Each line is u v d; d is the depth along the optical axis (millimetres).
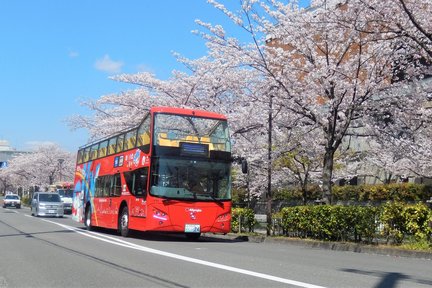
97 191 20938
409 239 13156
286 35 16859
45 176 71562
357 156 23984
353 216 14445
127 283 7883
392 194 23828
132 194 16641
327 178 17234
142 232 19969
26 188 91312
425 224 12812
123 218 17609
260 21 17156
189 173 15531
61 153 70750
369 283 7977
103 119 26609
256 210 32281
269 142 18812
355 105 16625
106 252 12281
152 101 23141
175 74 22516
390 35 15047
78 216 23984
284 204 30875
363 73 17016
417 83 16812
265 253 12875
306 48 16875
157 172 15273
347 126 16797
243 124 19484
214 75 20984
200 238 18469
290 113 18453
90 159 22875
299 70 17141
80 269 9406
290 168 24406
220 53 18641
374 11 14133
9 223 26125
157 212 15039
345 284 7805
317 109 16984
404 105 16797
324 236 15617
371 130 17391
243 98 19344
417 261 11453
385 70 16703
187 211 15266
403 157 18750
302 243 15711
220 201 15703
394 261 11430
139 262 10375
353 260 11500
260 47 17422
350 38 15734
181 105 21953
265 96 18016
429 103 19250
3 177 98875
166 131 15633
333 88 16484
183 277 8430
